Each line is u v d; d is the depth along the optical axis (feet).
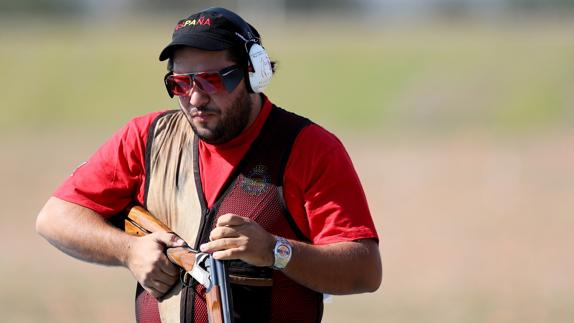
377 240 39.22
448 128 353.51
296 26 621.31
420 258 141.18
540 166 255.70
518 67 415.44
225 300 36.35
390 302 110.42
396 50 454.40
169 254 37.96
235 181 39.19
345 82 420.36
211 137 38.37
